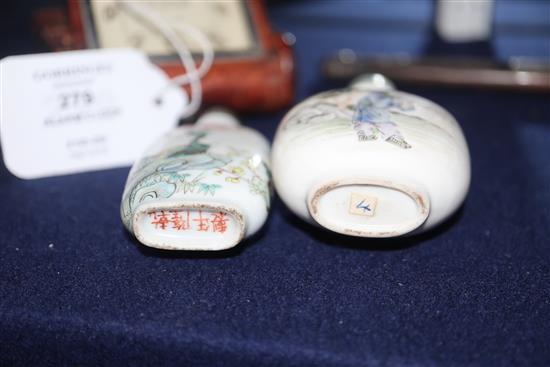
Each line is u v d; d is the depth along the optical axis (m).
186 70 0.60
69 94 0.55
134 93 0.57
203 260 0.46
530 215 0.52
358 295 0.43
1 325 0.41
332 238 0.49
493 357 0.37
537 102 0.72
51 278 0.44
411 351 0.38
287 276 0.44
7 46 0.82
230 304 0.42
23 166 0.56
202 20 0.62
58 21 0.72
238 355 0.39
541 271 0.46
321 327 0.40
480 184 0.57
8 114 0.53
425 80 0.73
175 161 0.46
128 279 0.44
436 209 0.44
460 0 0.85
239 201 0.43
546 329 0.40
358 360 0.37
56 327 0.40
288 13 1.01
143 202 0.43
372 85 0.54
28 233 0.49
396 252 0.47
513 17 0.97
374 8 1.04
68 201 0.54
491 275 0.45
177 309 0.41
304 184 0.44
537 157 0.61
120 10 0.60
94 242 0.48
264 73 0.62
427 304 0.42
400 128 0.45
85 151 0.57
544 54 0.81
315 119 0.46
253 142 0.51
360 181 0.42
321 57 0.81
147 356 0.40
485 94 0.74
